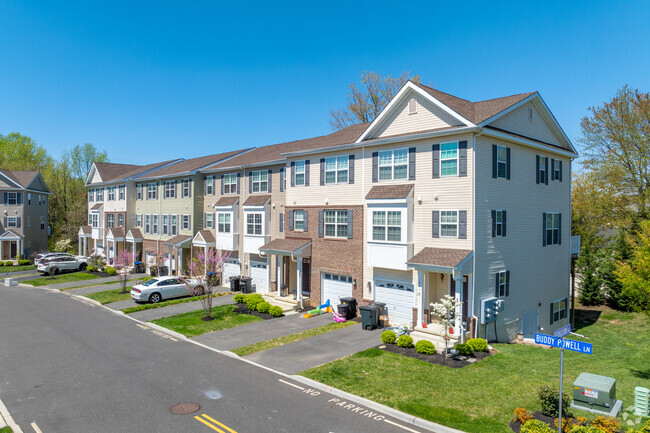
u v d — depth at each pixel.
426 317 19.64
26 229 55.31
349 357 15.96
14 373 14.66
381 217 21.09
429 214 19.66
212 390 13.04
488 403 11.79
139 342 18.72
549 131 23.75
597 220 34.69
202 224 36.72
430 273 20.30
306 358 16.02
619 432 9.92
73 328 21.28
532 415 10.88
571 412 11.10
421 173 20.03
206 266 27.62
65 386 13.44
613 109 33.50
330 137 28.28
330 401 12.20
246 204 30.75
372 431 10.39
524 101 20.86
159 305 26.30
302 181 26.09
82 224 62.12
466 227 18.33
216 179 35.16
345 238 23.47
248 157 34.47
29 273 43.31
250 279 29.75
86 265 43.81
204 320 22.44
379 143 21.62
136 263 41.66
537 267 22.42
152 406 11.89
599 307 30.70
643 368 16.27
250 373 14.55
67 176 70.44
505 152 20.12
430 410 11.34
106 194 49.41
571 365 15.72
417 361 15.40
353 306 22.42
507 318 20.05
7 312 25.16
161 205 40.91
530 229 21.84
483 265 18.59
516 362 15.54
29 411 11.65
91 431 10.48
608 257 31.38
